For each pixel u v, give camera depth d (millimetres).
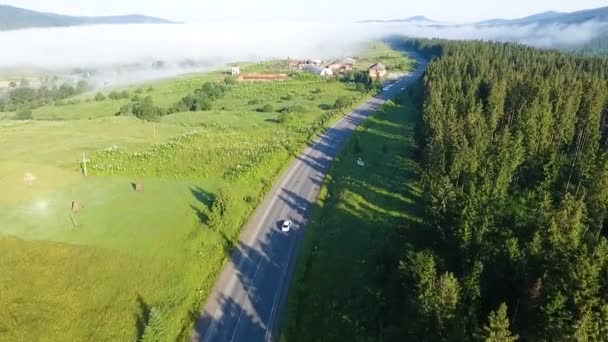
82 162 97438
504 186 69875
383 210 76000
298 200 81062
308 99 182000
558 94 107500
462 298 43250
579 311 39438
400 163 98500
